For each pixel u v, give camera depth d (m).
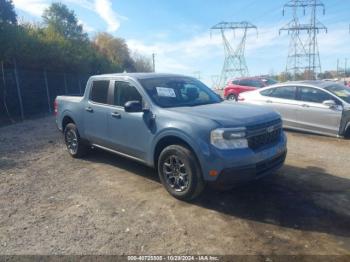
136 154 5.33
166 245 3.53
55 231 3.90
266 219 4.06
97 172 6.09
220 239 3.62
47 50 18.67
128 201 4.71
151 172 5.98
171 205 4.53
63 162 6.86
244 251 3.38
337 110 8.27
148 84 5.38
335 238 3.58
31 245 3.60
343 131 8.25
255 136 4.37
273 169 4.63
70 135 7.13
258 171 4.34
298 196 4.72
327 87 8.88
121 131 5.53
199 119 4.36
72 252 3.44
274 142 4.73
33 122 13.93
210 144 4.13
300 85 9.29
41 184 5.55
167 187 4.78
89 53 27.88
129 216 4.23
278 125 4.86
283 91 9.65
